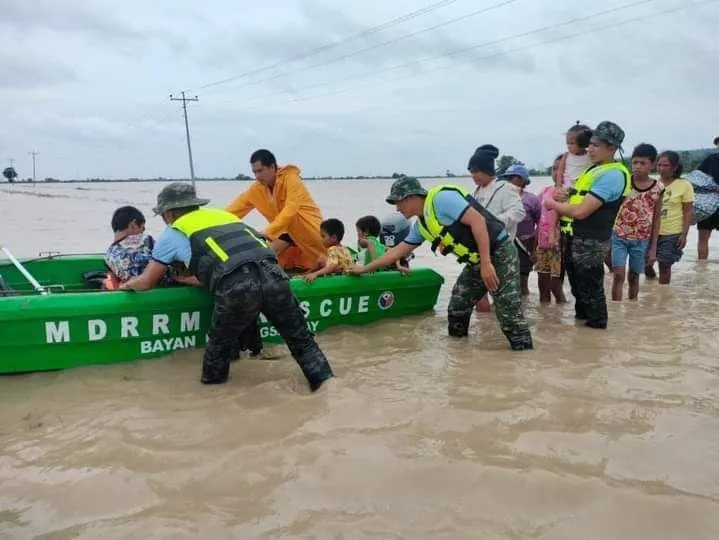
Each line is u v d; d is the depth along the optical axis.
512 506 2.84
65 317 4.79
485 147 6.46
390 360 5.09
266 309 4.55
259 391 4.38
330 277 6.11
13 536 2.71
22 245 16.84
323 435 3.57
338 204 42.53
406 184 5.45
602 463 3.20
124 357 5.07
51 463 3.37
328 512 2.83
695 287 8.33
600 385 4.34
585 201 5.75
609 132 5.80
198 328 5.29
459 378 4.55
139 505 2.93
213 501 2.94
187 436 3.64
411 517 2.78
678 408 3.90
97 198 62.94
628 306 7.09
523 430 3.59
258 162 6.57
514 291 5.32
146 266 5.35
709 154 10.40
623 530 2.65
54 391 4.48
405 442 3.46
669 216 8.42
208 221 4.71
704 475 3.07
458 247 5.37
